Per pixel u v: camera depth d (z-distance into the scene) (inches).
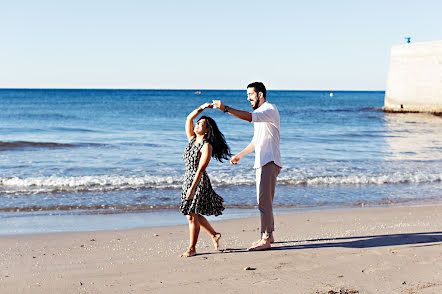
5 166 468.8
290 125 1205.1
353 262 164.7
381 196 345.1
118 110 1902.1
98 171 441.7
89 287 139.3
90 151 599.5
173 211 287.6
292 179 405.1
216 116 1546.5
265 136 182.9
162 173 431.8
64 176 410.6
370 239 201.9
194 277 148.6
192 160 175.6
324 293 133.2
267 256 174.7
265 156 182.2
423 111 1509.6
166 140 753.0
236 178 402.6
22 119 1326.3
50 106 2256.4
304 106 2689.5
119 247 195.2
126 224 250.1
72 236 217.6
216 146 175.2
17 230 231.8
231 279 146.4
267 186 183.2
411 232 216.7
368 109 2188.7
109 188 355.9
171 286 139.8
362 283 141.9
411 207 300.2
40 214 275.1
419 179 417.1
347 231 223.5
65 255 180.9
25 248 193.0
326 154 597.3
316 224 244.5
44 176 412.5
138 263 167.0
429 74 1472.7
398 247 186.2
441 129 1074.1
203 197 173.8
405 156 584.1
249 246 194.5
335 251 180.9
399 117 1519.4
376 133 959.6
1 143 653.9
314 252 179.8
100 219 262.7
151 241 207.3
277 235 216.4
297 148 666.2
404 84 1568.7
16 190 345.1
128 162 503.5
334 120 1409.9
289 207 303.4
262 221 185.8
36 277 149.9
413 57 1523.1
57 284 142.3
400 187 383.2
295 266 160.6
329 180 403.5
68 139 764.0
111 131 938.1
